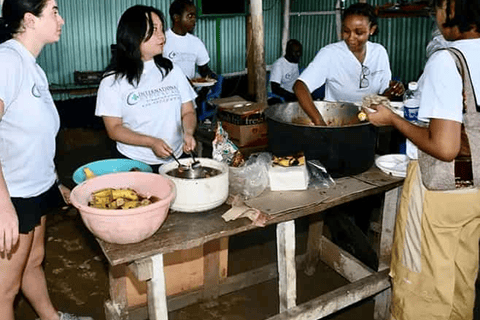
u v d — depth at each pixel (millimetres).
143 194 1693
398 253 1965
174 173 1823
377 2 6297
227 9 7367
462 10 1520
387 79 2934
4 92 1634
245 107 2918
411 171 1886
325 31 7395
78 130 6156
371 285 2285
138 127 2285
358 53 2750
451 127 1542
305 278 2969
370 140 2123
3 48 1693
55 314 2279
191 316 2580
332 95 2918
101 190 1625
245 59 7906
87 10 6352
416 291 1904
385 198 2332
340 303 2203
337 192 1978
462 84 1545
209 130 3357
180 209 1740
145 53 2201
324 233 3572
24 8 1695
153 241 1595
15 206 1816
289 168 1975
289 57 6055
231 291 2740
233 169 1933
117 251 1526
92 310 2674
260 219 1743
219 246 2611
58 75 6383
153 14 2150
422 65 5957
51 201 2016
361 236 2941
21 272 1951
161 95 2289
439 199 1765
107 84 2203
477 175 1666
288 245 2016
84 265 3141
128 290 2379
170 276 2523
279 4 7953
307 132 2027
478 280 2779
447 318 1873
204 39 7395
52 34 1784
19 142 1771
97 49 6555
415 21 5906
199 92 4875
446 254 1816
